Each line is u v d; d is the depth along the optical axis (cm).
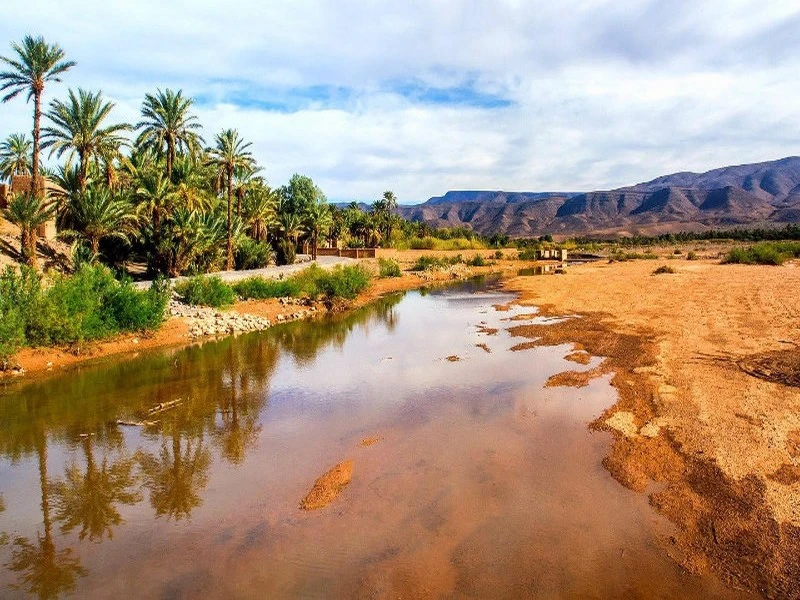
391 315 2698
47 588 608
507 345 1850
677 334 1852
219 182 4884
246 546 682
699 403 1122
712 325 1977
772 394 1153
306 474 886
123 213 3077
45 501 814
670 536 670
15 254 2806
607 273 4581
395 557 646
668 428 1005
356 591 586
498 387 1338
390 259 5253
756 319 2048
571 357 1625
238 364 1650
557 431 1029
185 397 1314
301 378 1484
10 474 905
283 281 3133
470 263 6512
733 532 667
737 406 1088
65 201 3127
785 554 618
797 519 685
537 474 852
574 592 573
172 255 3428
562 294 3275
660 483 807
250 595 584
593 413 1120
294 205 6719
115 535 719
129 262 3925
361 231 8756
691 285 3316
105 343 1823
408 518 734
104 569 643
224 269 4084
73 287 1838
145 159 3956
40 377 1490
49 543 702
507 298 3253
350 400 1275
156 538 709
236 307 2642
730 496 750
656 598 560
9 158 4250
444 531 699
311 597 578
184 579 618
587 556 636
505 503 766
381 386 1387
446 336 2064
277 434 1068
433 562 633
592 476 839
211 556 663
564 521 714
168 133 3609
